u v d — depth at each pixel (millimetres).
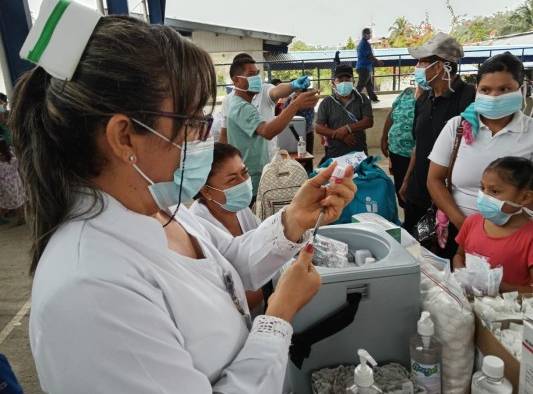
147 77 506
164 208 643
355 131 3635
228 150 1476
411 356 909
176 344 538
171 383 513
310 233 887
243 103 2486
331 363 928
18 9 3135
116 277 499
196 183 647
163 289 562
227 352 653
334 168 872
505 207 1379
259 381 614
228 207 1499
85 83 497
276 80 5172
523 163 1380
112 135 513
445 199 1784
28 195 562
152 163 566
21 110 542
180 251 691
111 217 553
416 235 2080
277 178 2084
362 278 886
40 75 537
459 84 2209
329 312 890
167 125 540
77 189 555
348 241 1156
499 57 1586
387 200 1978
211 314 628
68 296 463
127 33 507
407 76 11094
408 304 924
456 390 906
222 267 779
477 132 1681
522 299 977
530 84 1823
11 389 917
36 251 565
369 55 8539
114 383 473
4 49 3176
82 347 462
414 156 2383
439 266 1117
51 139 535
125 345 479
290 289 743
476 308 919
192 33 12258
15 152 563
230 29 12281
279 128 2393
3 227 4426
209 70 571
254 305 1196
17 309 2814
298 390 936
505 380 800
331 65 10453
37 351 480
